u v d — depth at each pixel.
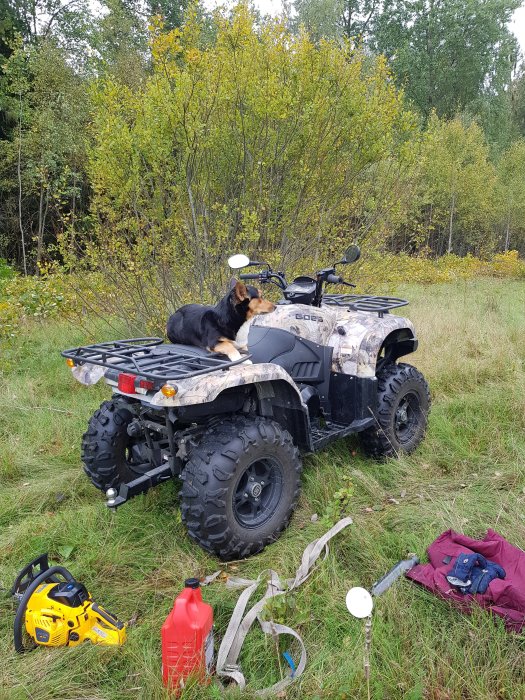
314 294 3.75
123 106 5.82
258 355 3.20
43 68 13.90
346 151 6.67
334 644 2.16
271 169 6.21
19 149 13.31
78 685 1.96
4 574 2.60
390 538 2.86
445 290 13.18
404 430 3.96
